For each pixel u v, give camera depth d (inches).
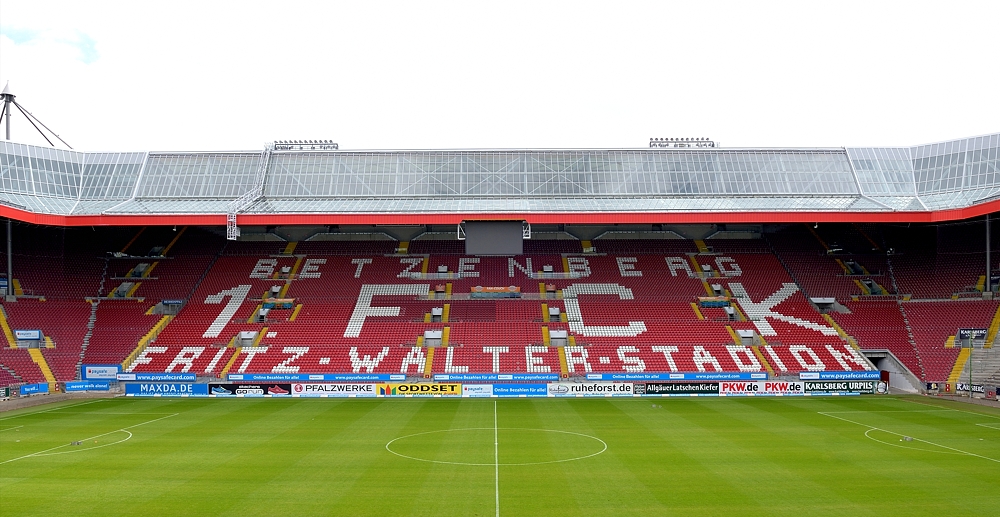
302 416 2018.9
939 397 2445.9
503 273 3238.2
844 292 3073.3
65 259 3193.9
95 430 1787.6
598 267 3282.5
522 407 2207.2
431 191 3097.9
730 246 3422.7
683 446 1574.8
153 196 3075.8
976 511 1088.2
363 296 3080.7
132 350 2728.8
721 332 2851.9
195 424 1879.9
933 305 2923.2
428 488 1216.2
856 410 2144.4
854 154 3216.0
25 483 1250.6
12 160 2930.6
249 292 3090.6
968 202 2795.3
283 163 3184.1
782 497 1162.6
